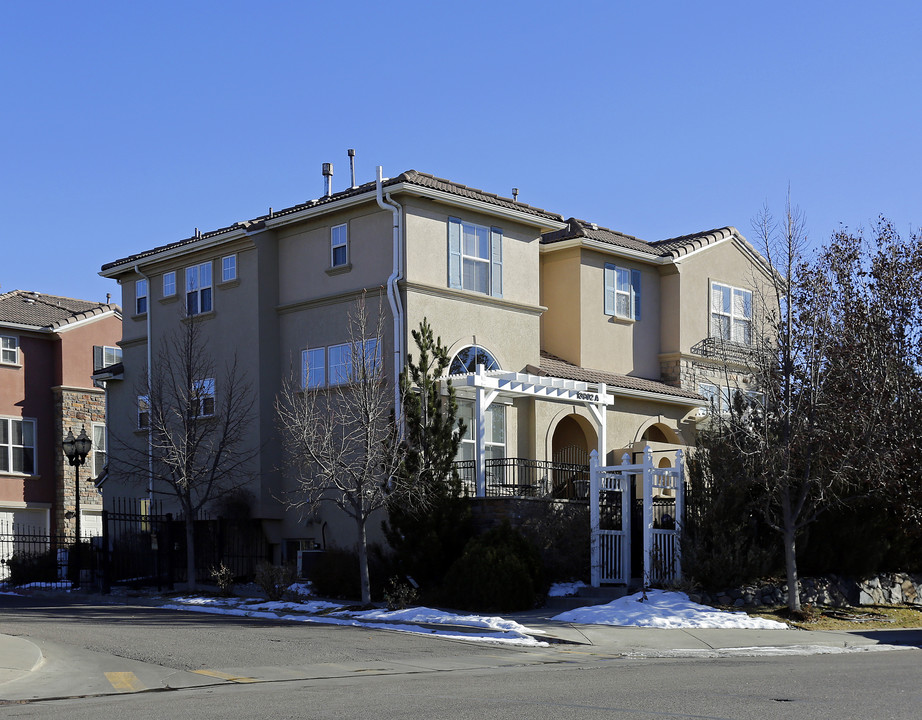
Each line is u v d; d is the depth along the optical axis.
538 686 11.98
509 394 26.98
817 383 20.95
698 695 11.20
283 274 29.56
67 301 44.72
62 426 39.84
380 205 26.48
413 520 23.12
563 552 23.69
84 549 30.67
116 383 34.25
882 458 21.33
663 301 33.28
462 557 21.98
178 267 32.00
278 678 13.03
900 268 23.98
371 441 22.31
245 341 29.44
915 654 16.36
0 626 18.64
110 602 24.89
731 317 34.38
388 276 26.70
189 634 17.50
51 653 15.19
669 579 21.91
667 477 22.59
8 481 38.41
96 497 40.28
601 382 29.50
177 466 26.52
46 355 40.31
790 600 20.91
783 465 20.72
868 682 12.27
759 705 10.48
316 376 28.23
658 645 16.98
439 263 27.14
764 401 21.77
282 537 28.62
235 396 29.33
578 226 31.64
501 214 28.34
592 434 29.91
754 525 22.20
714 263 34.12
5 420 38.69
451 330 27.11
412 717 9.74
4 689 12.29
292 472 28.52
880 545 23.14
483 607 21.33
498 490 25.83
